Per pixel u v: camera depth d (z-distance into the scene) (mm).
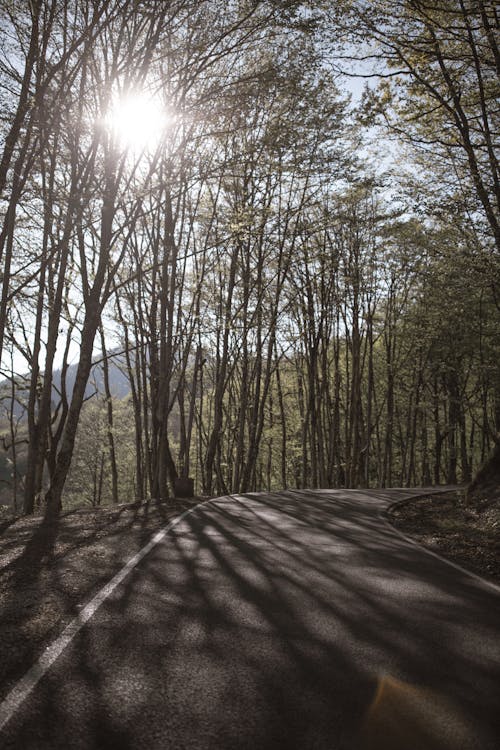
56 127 12469
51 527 10430
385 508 15156
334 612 5574
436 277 18547
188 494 18875
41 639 4566
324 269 28344
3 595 5871
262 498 17594
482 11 11812
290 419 43250
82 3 12898
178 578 6660
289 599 5969
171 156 15945
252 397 34000
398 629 5117
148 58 13594
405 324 33750
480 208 14836
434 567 8016
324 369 33094
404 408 39938
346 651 4508
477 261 15555
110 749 2959
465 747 3086
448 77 13875
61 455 13984
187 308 24344
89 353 14305
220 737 3115
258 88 13852
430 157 15883
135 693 3631
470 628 5223
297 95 14258
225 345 25562
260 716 3369
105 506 14719
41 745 2973
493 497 13828
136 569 7031
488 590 6777
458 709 3539
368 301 33031
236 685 3795
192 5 12727
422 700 3652
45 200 12648
